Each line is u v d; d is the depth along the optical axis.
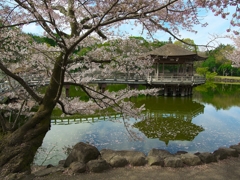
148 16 3.91
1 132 5.15
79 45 5.75
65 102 6.74
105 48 6.10
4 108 7.21
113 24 5.22
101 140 7.16
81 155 4.08
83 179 3.47
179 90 21.91
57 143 6.81
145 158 4.29
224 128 9.20
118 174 3.67
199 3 3.47
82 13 4.96
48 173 3.69
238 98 19.94
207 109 14.38
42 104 4.96
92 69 7.06
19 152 3.99
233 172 3.77
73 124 9.51
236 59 12.92
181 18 4.41
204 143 7.05
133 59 6.14
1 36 4.87
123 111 5.95
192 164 4.07
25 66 6.64
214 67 49.97
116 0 3.65
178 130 8.83
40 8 3.87
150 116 12.10
